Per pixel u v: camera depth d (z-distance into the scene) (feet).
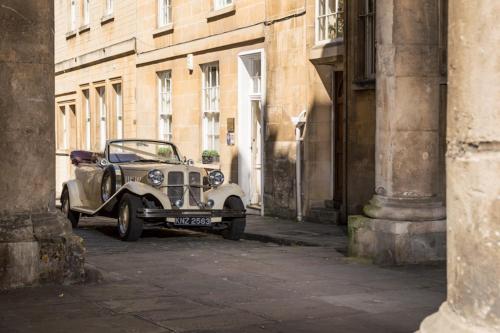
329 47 51.85
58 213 27.07
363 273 30.53
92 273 27.48
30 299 24.23
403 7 33.30
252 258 35.12
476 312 9.57
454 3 9.96
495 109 9.38
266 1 58.85
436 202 33.78
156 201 46.03
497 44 9.36
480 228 9.49
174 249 40.45
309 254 36.76
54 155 27.02
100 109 95.71
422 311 22.97
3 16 25.72
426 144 33.76
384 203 33.83
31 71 26.16
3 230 25.71
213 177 47.06
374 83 47.03
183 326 20.77
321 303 24.08
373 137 47.93
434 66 33.78
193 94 71.00
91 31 95.76
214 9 67.00
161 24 77.56
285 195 56.54
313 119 53.88
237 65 63.31
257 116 62.90
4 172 25.90
